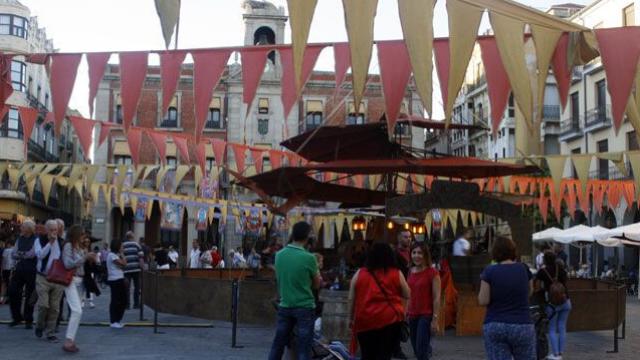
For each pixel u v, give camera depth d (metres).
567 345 12.70
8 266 16.23
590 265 39.69
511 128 45.59
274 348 7.89
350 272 14.33
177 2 7.11
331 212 19.88
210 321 15.23
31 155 47.59
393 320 7.03
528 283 6.63
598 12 39.97
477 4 6.86
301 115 45.34
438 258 15.05
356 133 15.12
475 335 12.87
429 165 13.70
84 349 10.77
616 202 19.98
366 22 6.59
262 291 11.69
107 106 44.50
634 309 22.55
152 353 10.58
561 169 14.76
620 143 38.09
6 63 8.47
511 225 13.00
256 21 45.31
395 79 7.24
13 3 44.34
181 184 41.59
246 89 7.81
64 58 8.16
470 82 50.09
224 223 26.41
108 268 13.74
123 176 19.34
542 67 6.96
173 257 25.45
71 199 59.06
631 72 6.81
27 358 9.83
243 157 17.62
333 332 11.06
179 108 45.47
